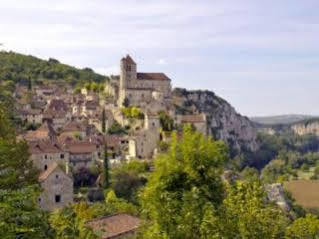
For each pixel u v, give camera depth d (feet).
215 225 92.17
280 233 117.29
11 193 83.97
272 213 114.62
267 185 472.85
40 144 472.03
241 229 104.94
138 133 634.84
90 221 224.74
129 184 436.76
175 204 94.32
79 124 647.56
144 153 607.78
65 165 462.60
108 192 392.47
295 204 486.79
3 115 132.26
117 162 539.70
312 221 240.73
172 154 99.45
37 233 86.69
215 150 97.60
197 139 99.25
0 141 113.39
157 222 94.89
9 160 115.24
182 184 97.14
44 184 343.67
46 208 344.28
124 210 312.91
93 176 477.36
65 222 151.02
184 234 92.38
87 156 513.04
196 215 92.22
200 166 95.76
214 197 96.43
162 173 97.40
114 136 641.40
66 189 356.18
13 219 81.66
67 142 531.09
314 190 651.25
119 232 214.69
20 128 579.48
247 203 111.96
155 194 96.37
